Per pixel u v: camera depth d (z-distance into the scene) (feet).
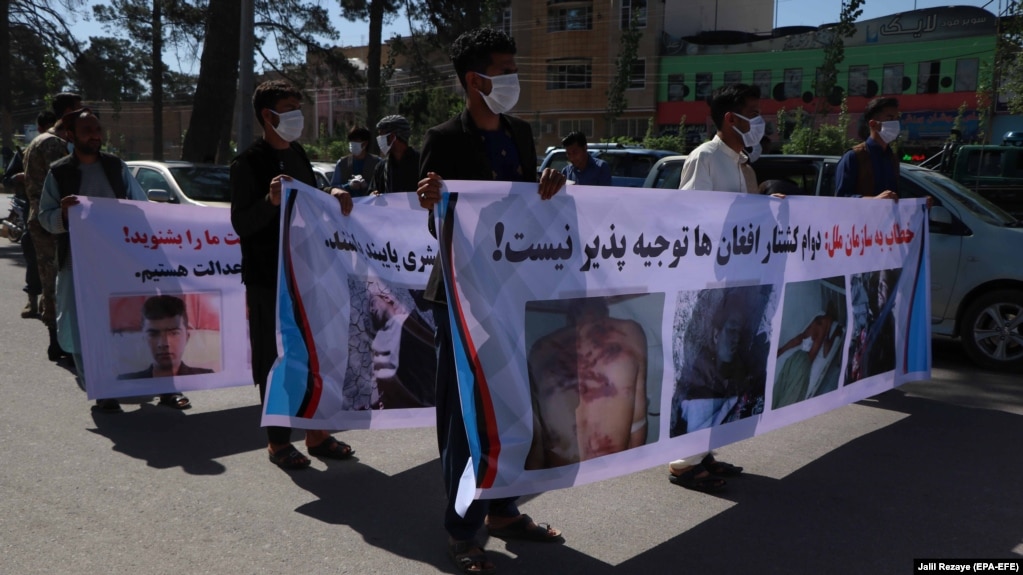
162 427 17.02
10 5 118.83
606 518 12.57
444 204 10.05
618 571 10.78
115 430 16.70
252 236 14.58
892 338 17.53
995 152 49.75
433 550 11.38
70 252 18.06
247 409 18.58
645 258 11.75
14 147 117.29
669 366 12.14
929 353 18.67
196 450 15.56
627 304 11.57
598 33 164.55
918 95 148.05
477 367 10.18
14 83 172.24
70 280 18.43
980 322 22.82
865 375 16.72
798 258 14.51
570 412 10.96
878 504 13.17
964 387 20.94
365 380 14.75
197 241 18.42
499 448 10.31
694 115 161.27
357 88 91.76
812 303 14.96
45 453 15.11
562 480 10.91
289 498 13.24
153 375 17.87
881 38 149.69
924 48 146.51
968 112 143.43
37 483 13.60
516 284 10.51
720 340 12.97
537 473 10.65
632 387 11.64
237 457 15.21
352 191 25.72
